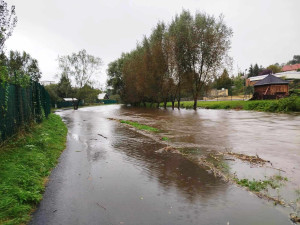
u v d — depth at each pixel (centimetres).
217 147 879
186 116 2359
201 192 467
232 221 356
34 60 3145
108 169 629
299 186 480
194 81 3578
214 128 1410
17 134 834
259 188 474
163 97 4169
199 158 723
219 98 6419
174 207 405
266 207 398
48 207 411
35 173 541
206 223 351
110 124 1786
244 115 2359
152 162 693
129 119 2152
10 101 790
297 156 723
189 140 1033
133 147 911
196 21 3341
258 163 654
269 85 3747
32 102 1228
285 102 2627
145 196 453
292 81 6122
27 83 1052
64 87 5356
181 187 495
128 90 5403
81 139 1107
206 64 3384
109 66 6391
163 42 3828
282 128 1358
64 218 372
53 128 1338
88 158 745
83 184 519
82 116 2802
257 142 956
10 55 2911
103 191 480
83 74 5100
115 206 412
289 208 391
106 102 10619
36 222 360
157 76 3875
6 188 425
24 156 639
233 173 575
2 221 346
